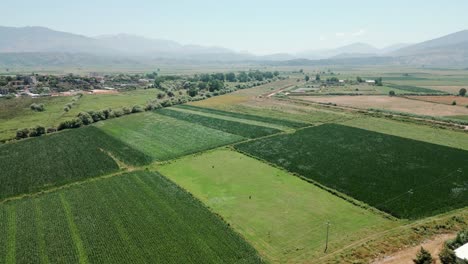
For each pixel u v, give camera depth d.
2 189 67.12
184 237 49.47
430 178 69.56
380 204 58.88
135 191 65.38
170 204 59.78
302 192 64.88
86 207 58.94
